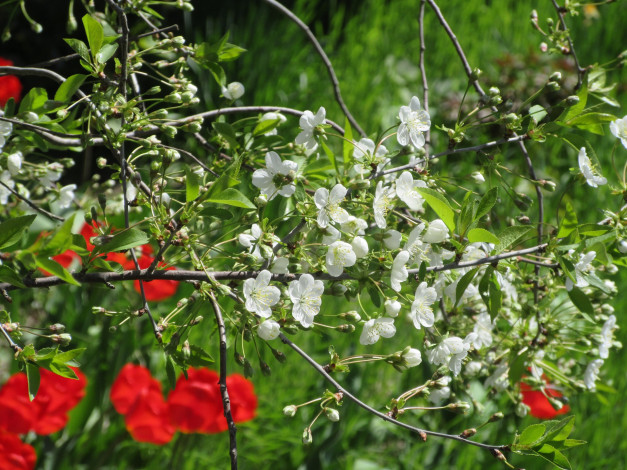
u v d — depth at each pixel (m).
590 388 1.54
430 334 1.40
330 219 1.34
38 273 1.43
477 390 2.00
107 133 1.34
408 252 1.34
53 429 1.75
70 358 1.31
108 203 1.59
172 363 1.34
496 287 1.38
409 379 2.14
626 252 1.42
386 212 1.38
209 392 1.74
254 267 1.36
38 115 1.41
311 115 1.38
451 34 1.56
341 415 2.00
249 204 1.31
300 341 2.17
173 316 1.37
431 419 2.05
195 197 1.31
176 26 1.39
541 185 1.43
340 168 1.47
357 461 1.96
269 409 2.02
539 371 1.53
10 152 1.50
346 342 2.16
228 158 1.49
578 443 1.32
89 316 1.96
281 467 1.99
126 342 1.91
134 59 1.40
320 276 1.36
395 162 1.96
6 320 1.34
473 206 1.35
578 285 1.37
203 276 1.34
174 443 1.93
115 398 1.76
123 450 1.92
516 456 1.95
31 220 1.25
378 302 1.35
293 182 1.35
